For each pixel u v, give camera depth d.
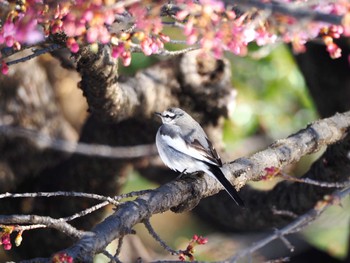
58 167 14.31
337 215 15.51
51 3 7.46
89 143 14.02
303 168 17.92
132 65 15.93
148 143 13.93
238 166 10.09
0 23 8.96
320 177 11.86
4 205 14.16
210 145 11.06
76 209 14.16
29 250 14.21
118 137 13.84
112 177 14.11
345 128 11.20
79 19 7.19
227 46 7.44
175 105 13.57
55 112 15.50
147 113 13.19
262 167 10.25
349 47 13.83
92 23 6.81
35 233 14.00
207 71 13.78
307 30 7.31
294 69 16.92
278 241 16.44
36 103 15.00
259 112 16.88
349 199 15.52
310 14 6.53
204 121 14.00
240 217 13.40
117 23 7.77
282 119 17.16
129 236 16.75
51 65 16.83
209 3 6.87
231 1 6.79
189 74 13.54
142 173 15.45
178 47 14.85
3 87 14.52
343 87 14.24
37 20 7.59
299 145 10.74
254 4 6.69
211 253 16.12
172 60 13.68
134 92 12.64
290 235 16.53
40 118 15.02
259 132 17.41
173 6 8.51
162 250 18.58
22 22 7.27
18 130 13.62
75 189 14.09
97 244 7.26
